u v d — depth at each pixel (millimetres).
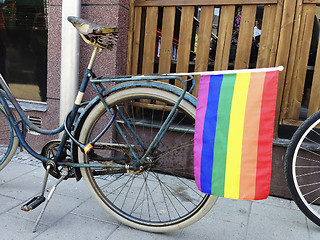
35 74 3531
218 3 2684
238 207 2393
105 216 2154
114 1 2889
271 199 2578
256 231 2051
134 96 1852
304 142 2598
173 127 2820
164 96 1787
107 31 1819
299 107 2545
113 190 2564
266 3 2529
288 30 2471
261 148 1562
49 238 1852
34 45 3482
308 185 2385
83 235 1906
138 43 3062
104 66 2996
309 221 2221
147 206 2322
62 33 3029
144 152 1946
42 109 3355
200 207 1819
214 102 1634
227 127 1603
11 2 3471
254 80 1574
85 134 1973
